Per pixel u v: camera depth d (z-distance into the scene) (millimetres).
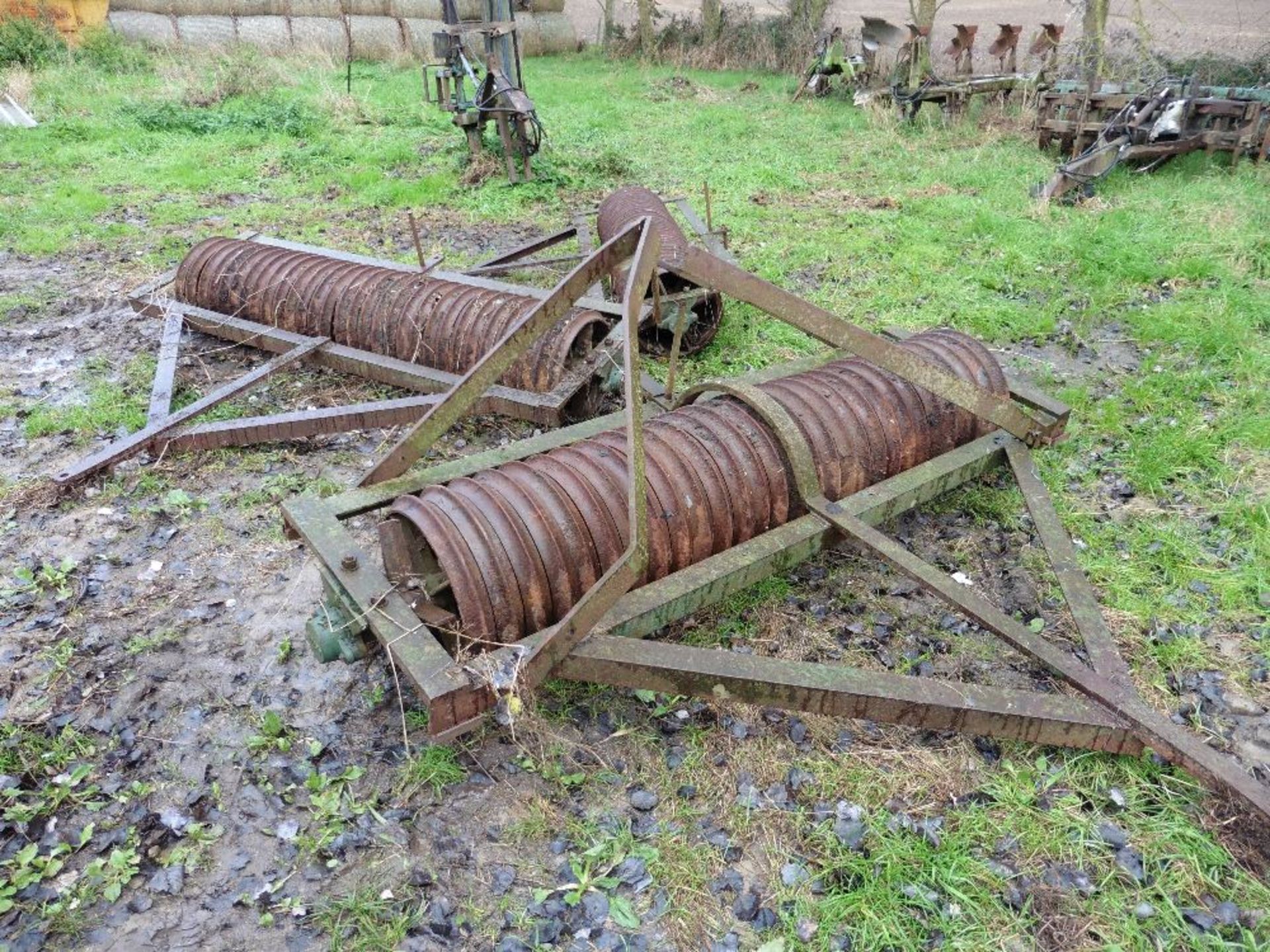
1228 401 5570
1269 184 9516
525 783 3193
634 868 2906
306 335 5965
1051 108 11359
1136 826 3025
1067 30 18750
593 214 8547
